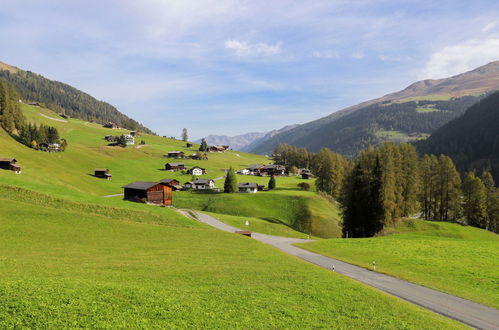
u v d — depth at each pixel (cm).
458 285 3275
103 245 3653
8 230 3553
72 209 5044
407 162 9156
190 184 14750
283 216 11069
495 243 5631
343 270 3894
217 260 3525
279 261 3859
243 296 2308
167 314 1795
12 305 1588
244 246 4756
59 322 1517
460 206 10181
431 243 5609
